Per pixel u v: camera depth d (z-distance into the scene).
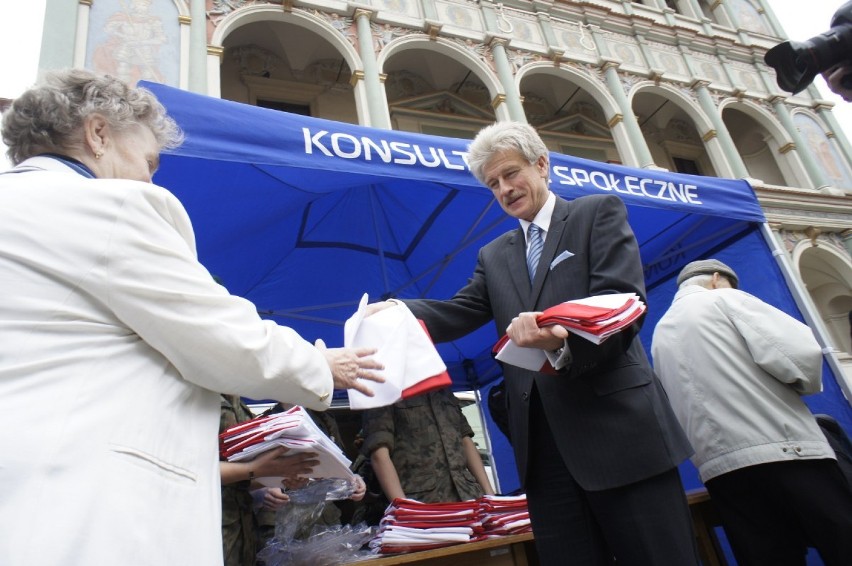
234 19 9.14
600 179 3.84
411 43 10.70
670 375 2.66
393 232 4.72
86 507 0.79
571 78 12.31
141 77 7.68
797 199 12.77
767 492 2.29
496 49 11.59
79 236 0.94
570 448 1.56
